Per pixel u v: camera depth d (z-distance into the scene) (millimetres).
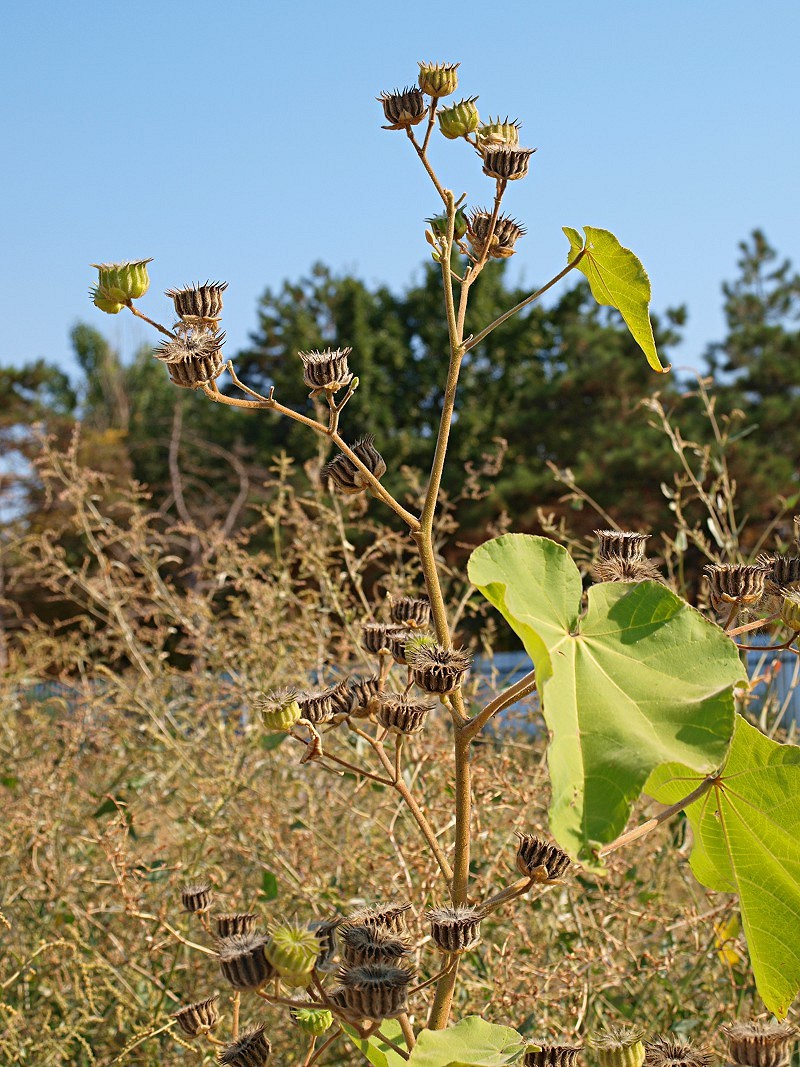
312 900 3502
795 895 1870
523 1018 3049
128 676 5625
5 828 4301
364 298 25781
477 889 3311
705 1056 1881
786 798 1778
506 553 1565
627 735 1359
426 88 2055
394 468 21781
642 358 20984
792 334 24625
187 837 4176
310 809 3990
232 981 1631
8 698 5367
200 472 22594
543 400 21969
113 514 16812
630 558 1938
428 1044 1746
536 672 1424
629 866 3449
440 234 2104
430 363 24984
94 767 5262
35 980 3900
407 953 1656
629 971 3289
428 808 3408
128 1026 3650
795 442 20047
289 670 4934
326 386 1848
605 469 18516
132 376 35375
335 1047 3402
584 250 1987
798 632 1773
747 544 16922
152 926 3551
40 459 5570
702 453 4652
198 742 4781
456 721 1820
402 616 2266
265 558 5188
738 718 1762
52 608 17047
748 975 3121
